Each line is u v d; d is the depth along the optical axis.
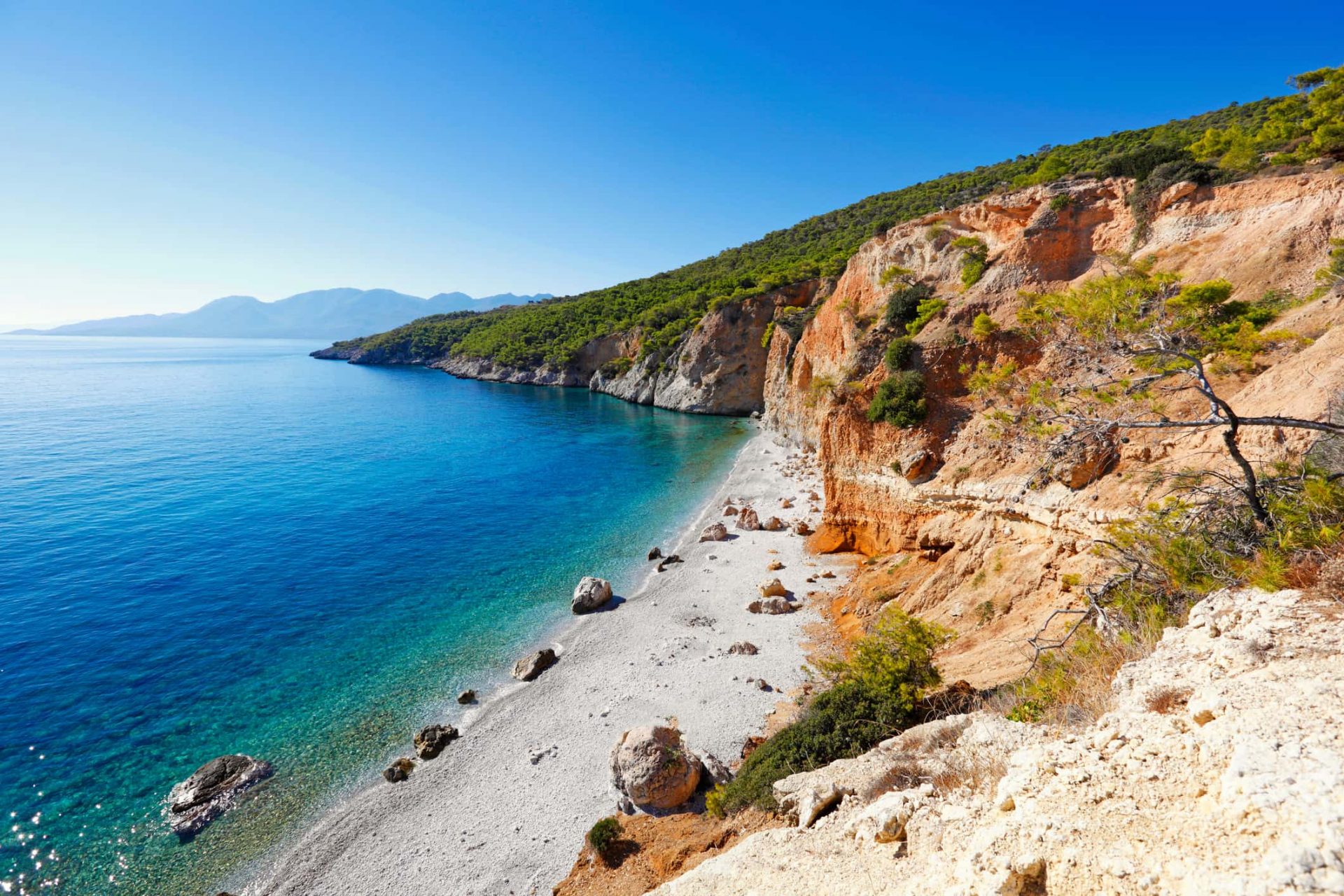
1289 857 3.40
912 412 30.75
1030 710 8.75
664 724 21.14
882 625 16.38
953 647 19.72
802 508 46.19
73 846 16.89
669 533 43.19
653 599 31.81
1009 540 22.64
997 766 7.30
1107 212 30.95
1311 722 4.34
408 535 42.34
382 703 23.39
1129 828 4.52
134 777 19.34
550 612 30.92
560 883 15.12
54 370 187.00
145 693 23.66
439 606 31.61
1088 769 5.34
